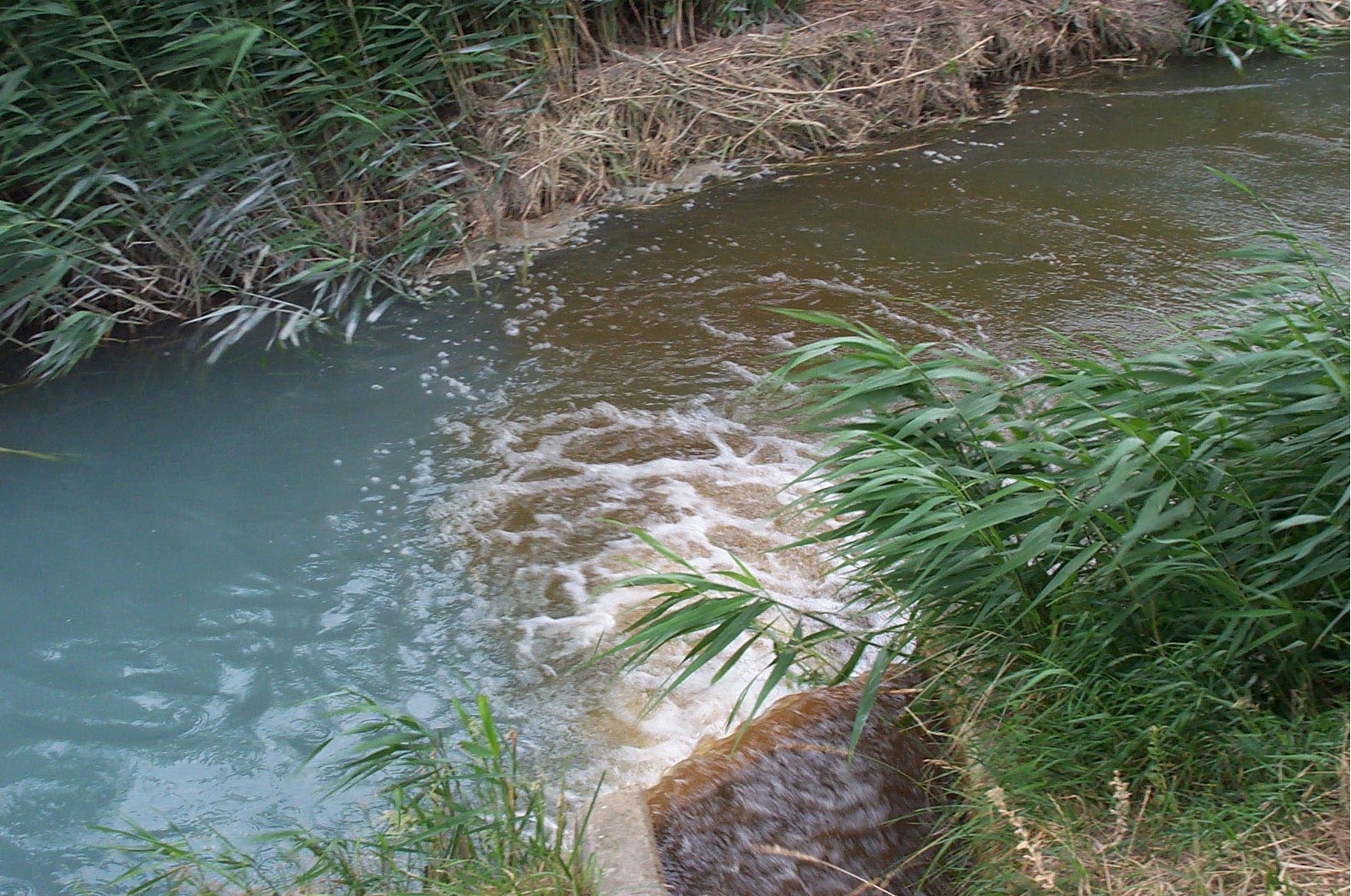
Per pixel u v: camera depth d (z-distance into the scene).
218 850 3.05
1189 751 2.55
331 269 5.89
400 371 5.26
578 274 5.97
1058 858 2.42
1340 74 7.93
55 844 3.12
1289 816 2.39
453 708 3.46
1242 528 2.53
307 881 2.71
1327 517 2.40
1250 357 2.64
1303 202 6.11
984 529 2.72
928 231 6.16
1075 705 2.68
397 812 2.86
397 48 6.23
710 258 6.04
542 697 3.47
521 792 3.05
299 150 6.05
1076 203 6.35
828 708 2.97
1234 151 6.84
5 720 3.52
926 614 2.97
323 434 4.85
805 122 7.16
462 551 4.12
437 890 2.45
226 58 5.36
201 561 4.16
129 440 4.87
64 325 5.18
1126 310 5.21
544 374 5.16
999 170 6.84
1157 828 2.43
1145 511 2.45
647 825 2.62
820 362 5.02
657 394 4.96
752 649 3.56
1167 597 2.73
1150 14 8.45
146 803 3.23
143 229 5.59
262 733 3.45
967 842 2.67
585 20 7.16
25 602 4.01
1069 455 2.85
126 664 3.73
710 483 4.40
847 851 2.69
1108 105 7.68
